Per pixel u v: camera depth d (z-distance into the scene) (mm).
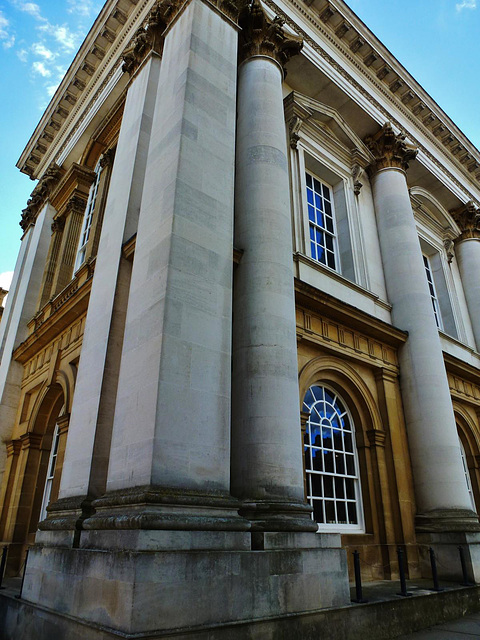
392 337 15438
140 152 12016
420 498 13961
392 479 13703
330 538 8492
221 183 9695
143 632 5480
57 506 8969
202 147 9664
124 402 7871
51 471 14727
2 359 18797
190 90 10086
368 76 20156
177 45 11430
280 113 12875
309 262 14125
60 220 20016
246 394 9211
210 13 11852
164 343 7465
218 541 6793
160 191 9266
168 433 7043
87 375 9883
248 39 13914
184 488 6941
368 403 14281
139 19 17656
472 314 21969
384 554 12625
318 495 12156
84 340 10578
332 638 7395
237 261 10570
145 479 6754
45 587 7875
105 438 8844
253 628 6457
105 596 6109
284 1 16969
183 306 7949
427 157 22297
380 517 13062
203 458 7348
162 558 5973
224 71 11211
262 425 8844
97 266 11508
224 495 7402
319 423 13078
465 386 19391
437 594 9953
